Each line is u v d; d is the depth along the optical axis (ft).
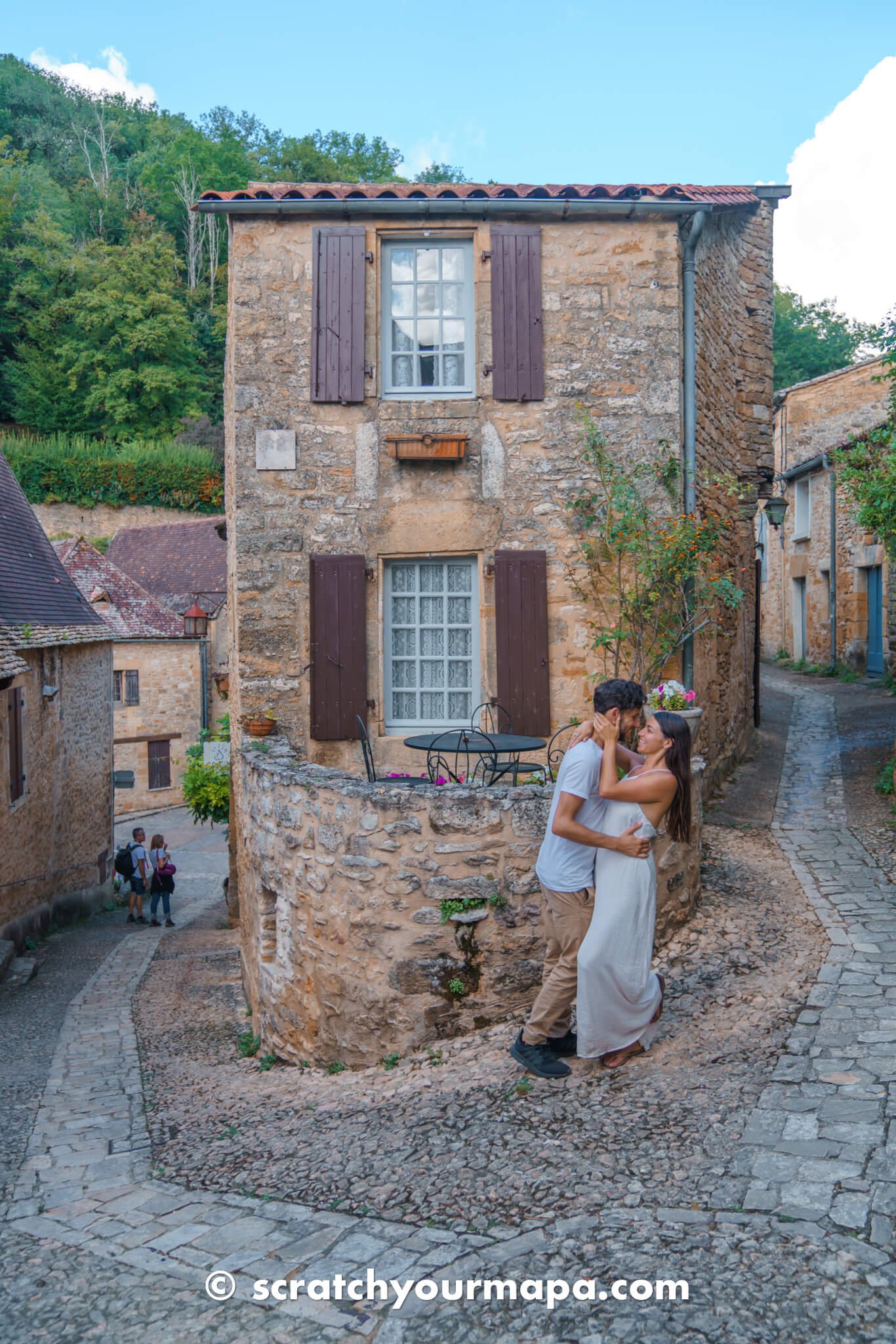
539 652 27.30
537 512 27.53
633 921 13.24
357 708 27.50
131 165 180.14
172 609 100.17
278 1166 13.48
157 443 127.65
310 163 164.76
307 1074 19.06
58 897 49.96
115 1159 15.53
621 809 13.23
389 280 28.04
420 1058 16.88
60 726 50.49
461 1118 13.35
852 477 30.78
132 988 32.37
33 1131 17.56
